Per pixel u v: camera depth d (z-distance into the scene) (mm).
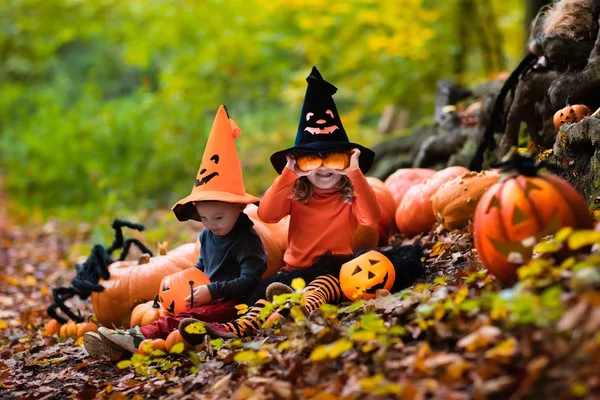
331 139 5039
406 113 15328
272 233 5988
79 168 16406
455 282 4320
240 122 17266
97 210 14164
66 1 18438
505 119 6977
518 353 3049
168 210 13969
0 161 19938
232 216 5012
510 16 14641
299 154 5035
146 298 5711
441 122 8867
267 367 3824
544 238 3930
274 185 5160
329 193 5254
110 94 25906
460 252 5312
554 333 2982
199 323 4426
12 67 24094
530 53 6414
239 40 16062
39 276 9539
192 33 16812
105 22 18781
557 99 5828
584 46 5910
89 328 5875
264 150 15602
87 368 4875
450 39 13953
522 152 5613
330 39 15281
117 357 4758
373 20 13727
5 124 20969
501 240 3664
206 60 16375
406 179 7105
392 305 4113
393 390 2961
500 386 2838
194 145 16219
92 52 26906
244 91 17828
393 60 14586
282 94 15719
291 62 17469
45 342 5934
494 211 3699
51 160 16719
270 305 4105
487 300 3389
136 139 16500
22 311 7469
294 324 3973
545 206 3602
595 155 4961
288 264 5328
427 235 6371
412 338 3654
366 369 3354
